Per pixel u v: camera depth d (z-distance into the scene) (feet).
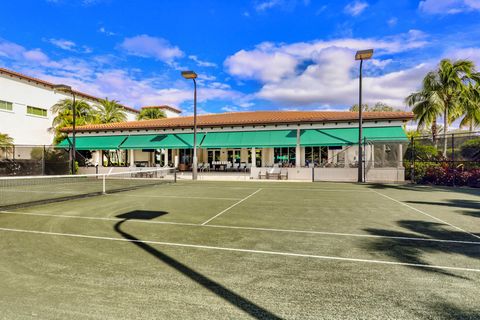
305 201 39.68
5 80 110.01
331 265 15.56
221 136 89.92
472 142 63.62
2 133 107.86
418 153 71.72
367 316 10.46
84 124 119.44
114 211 31.89
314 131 82.53
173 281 13.50
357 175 75.36
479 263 15.89
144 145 92.99
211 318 10.32
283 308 11.05
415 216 29.07
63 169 96.84
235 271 14.71
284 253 17.54
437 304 11.35
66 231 22.82
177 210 32.58
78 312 10.70
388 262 16.03
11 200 40.91
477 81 77.30
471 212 31.24
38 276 14.01
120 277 13.93
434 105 75.82
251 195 46.78
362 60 67.15
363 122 79.71
